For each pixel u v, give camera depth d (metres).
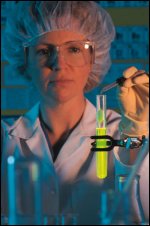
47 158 1.14
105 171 0.70
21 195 0.57
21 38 1.23
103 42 1.28
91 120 1.20
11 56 1.34
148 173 0.65
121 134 0.78
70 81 1.11
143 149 0.65
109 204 0.57
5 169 0.61
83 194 0.62
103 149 0.70
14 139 1.20
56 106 1.16
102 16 1.26
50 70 1.10
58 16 1.19
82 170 1.10
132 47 1.85
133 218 0.57
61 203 0.64
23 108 1.87
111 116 1.21
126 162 0.74
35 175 0.58
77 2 1.23
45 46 1.14
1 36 1.82
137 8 1.84
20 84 1.85
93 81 1.37
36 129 1.20
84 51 1.13
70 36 1.18
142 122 0.73
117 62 1.84
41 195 0.58
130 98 0.72
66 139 1.17
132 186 0.60
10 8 1.81
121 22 1.85
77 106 1.19
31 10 1.22
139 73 0.70
